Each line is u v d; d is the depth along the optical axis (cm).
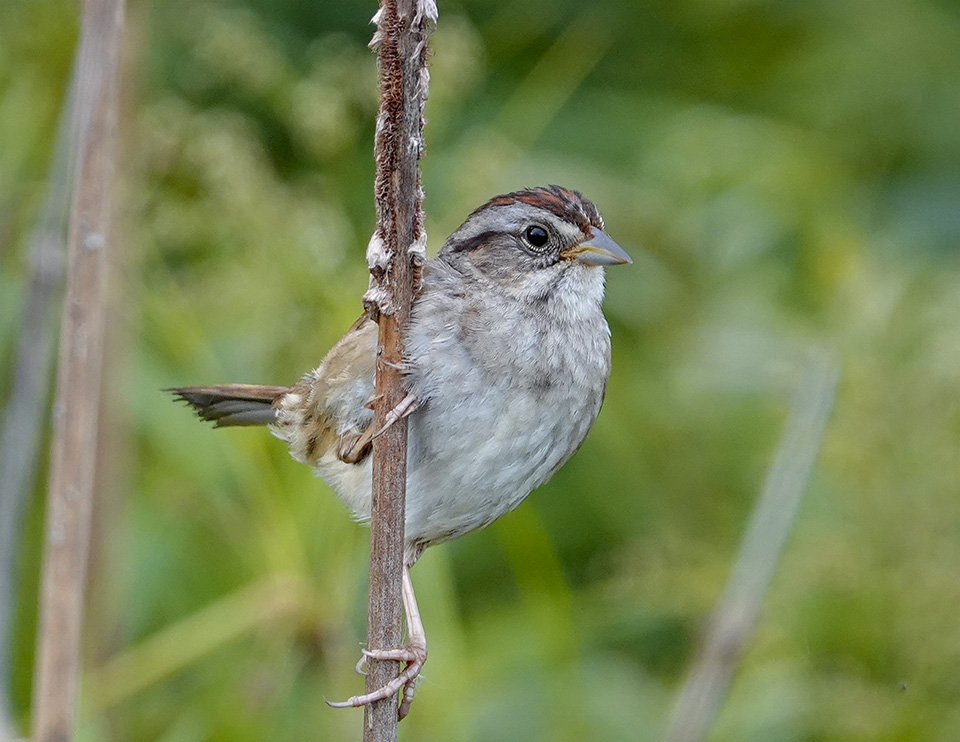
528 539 1033
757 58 1396
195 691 981
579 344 841
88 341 737
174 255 1102
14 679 1002
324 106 987
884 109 1332
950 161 1305
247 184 955
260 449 984
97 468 945
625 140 1273
